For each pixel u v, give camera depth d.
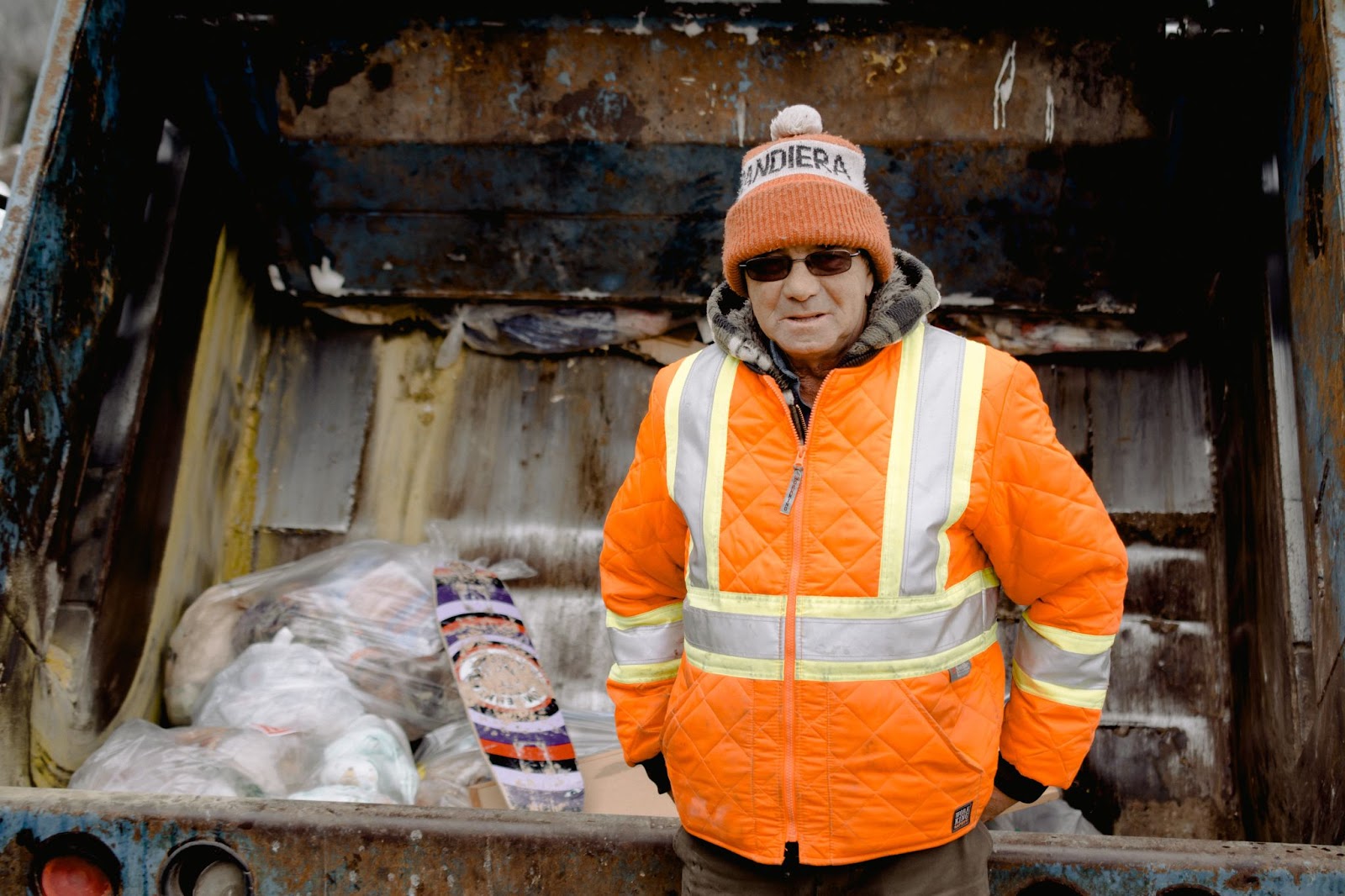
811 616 1.12
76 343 2.38
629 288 2.97
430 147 2.72
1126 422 2.89
